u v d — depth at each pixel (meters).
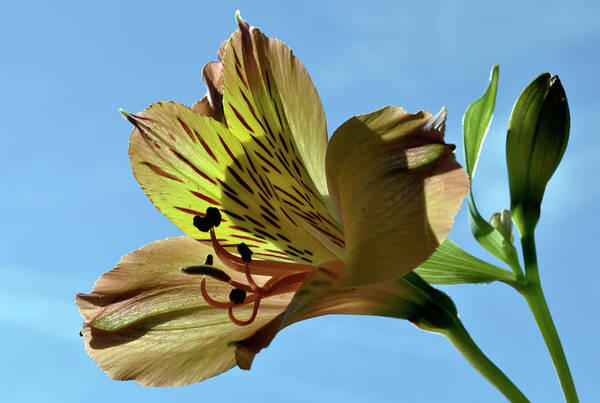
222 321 0.34
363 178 0.30
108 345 0.34
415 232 0.29
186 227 0.34
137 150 0.34
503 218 0.34
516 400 0.32
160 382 0.33
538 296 0.33
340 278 0.30
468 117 0.33
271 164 0.33
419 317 0.32
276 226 0.33
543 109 0.33
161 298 0.34
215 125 0.33
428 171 0.30
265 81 0.33
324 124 0.32
